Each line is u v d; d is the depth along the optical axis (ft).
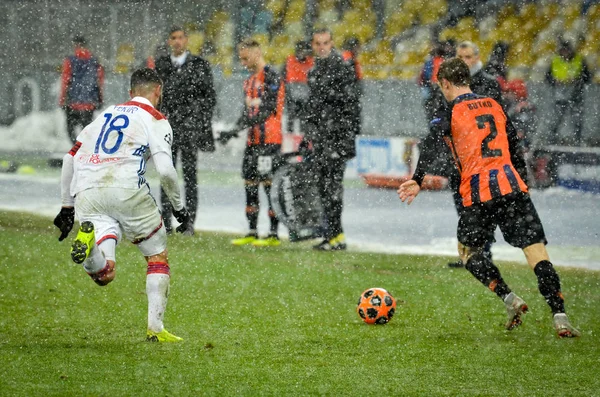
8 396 39.99
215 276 76.95
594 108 160.97
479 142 56.70
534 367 47.88
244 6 182.60
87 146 51.90
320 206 95.61
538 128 161.17
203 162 172.45
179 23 181.06
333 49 95.09
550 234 107.14
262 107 95.71
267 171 96.63
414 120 163.84
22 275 74.49
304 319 60.59
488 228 57.26
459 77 58.03
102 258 49.29
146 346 50.80
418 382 44.39
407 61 187.83
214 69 172.45
